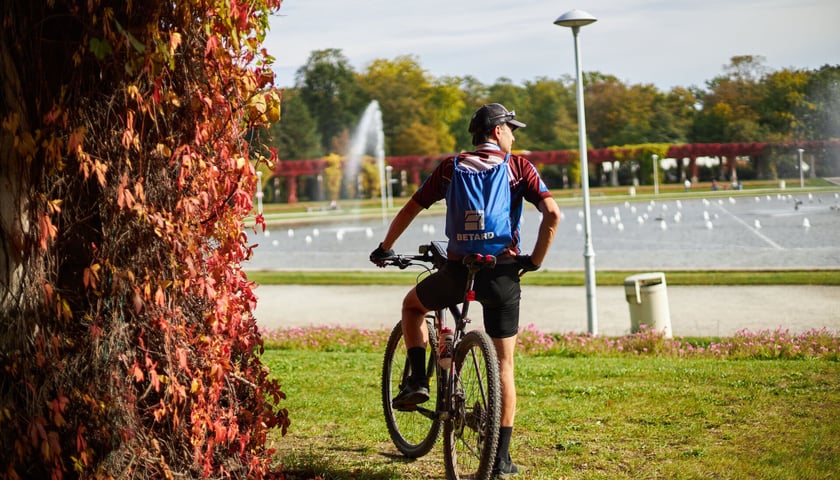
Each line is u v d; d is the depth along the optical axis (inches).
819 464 184.9
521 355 419.5
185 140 151.8
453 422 179.8
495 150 176.2
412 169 4965.6
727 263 1011.9
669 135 5383.9
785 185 4471.0
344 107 5280.5
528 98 5551.2
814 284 690.2
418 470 196.5
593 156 4985.2
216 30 150.9
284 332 490.0
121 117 142.3
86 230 145.7
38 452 140.6
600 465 193.0
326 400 273.6
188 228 150.1
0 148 133.0
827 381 280.8
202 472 158.2
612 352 426.0
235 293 167.0
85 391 143.0
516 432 224.5
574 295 699.4
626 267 1015.6
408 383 190.5
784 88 5255.9
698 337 472.7
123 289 144.3
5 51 132.9
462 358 179.3
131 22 138.8
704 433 215.9
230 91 157.2
